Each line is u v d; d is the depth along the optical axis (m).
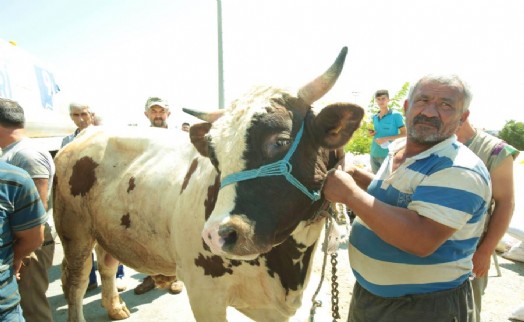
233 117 2.07
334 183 1.95
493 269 5.68
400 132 6.66
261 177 1.96
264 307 2.87
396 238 1.77
